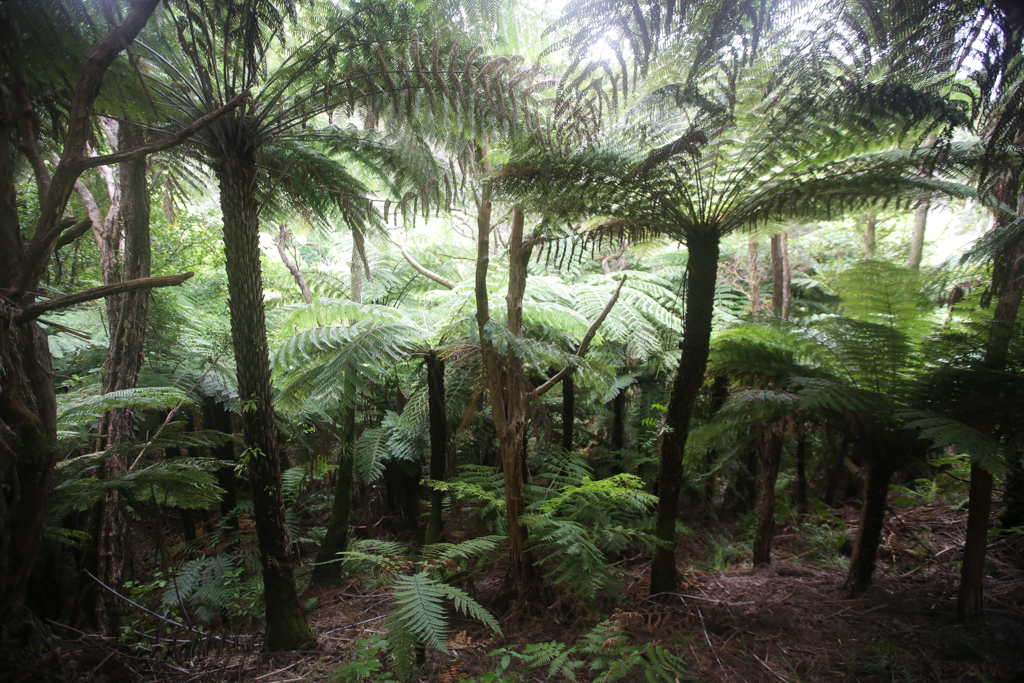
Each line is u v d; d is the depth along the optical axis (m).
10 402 1.43
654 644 2.04
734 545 3.64
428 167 2.73
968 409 2.40
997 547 3.15
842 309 3.38
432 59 2.14
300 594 3.19
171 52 2.30
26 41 1.64
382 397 4.20
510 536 2.63
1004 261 2.20
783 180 2.46
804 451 3.95
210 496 2.09
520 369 2.63
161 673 2.02
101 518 2.54
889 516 3.76
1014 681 1.94
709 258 2.48
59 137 2.20
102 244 2.84
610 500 2.99
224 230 2.15
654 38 2.12
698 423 3.56
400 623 1.90
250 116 2.18
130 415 2.73
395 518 4.14
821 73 2.13
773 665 2.16
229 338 4.22
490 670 2.12
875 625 2.47
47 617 2.35
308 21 2.50
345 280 4.49
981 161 2.10
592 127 2.48
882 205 2.53
